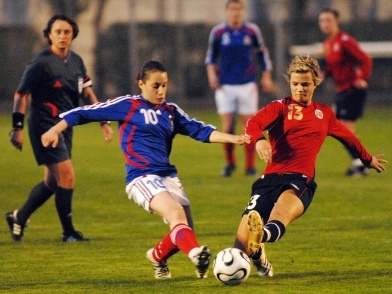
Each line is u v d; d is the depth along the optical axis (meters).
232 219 37.88
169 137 25.33
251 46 54.47
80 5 109.62
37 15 109.44
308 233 34.03
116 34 108.88
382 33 114.06
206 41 110.50
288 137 25.36
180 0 109.81
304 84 25.28
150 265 28.09
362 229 34.88
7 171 57.91
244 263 23.09
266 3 114.50
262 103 106.69
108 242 32.69
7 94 107.94
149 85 24.95
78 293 23.94
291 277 25.89
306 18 110.69
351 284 24.81
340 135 25.97
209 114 101.31
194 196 45.12
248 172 54.03
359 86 52.16
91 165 60.56
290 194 24.72
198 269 22.72
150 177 24.48
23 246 32.00
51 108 32.38
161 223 37.25
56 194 32.72
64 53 32.78
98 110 24.94
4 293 24.05
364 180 51.09
